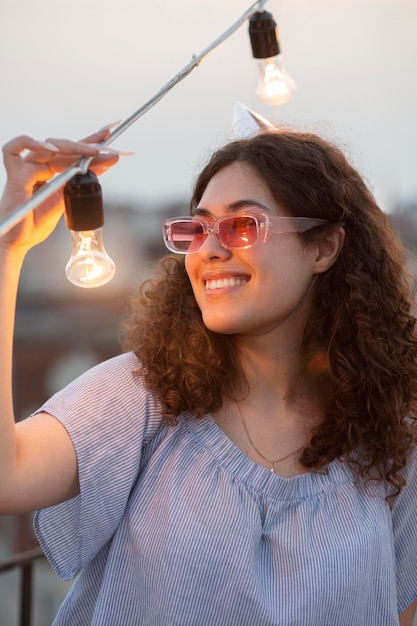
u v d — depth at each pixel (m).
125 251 19.41
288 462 1.98
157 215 20.86
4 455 1.64
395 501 2.07
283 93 2.13
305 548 1.87
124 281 18.38
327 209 2.02
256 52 2.09
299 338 2.03
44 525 1.87
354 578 1.89
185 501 1.85
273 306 1.92
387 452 2.01
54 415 1.81
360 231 2.12
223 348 1.98
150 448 1.92
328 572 1.86
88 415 1.83
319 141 2.10
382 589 1.96
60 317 23.05
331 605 1.86
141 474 1.90
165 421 1.91
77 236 1.63
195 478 1.88
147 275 2.18
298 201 1.97
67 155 1.58
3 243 1.62
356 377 2.02
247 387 2.00
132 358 1.97
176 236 1.94
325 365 2.03
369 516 1.96
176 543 1.81
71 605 1.96
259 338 1.98
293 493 1.91
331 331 2.05
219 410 1.98
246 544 1.83
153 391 1.91
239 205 1.92
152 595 1.82
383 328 2.08
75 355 22.23
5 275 1.62
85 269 1.62
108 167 1.66
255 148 1.98
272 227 1.92
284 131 2.09
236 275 1.89
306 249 1.98
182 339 1.94
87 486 1.80
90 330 22.69
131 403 1.89
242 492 1.88
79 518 1.84
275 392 2.01
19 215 1.36
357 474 1.98
